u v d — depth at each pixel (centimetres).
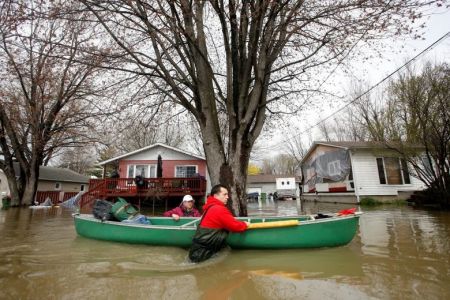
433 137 1130
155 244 555
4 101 1769
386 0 620
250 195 3859
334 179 1934
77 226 691
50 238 661
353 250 483
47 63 899
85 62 787
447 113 1085
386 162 1666
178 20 667
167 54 798
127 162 2133
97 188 1772
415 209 1164
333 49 727
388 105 1345
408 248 483
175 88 806
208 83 820
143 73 792
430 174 1259
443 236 574
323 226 499
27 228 839
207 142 779
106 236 614
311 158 2456
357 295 287
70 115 1900
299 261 423
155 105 942
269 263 418
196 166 2133
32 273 384
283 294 296
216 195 488
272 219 609
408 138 1241
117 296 300
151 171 2120
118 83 886
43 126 1952
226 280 346
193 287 324
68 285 336
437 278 330
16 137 1936
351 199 1697
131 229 579
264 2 666
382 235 611
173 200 1875
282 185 4109
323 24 690
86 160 5034
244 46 806
